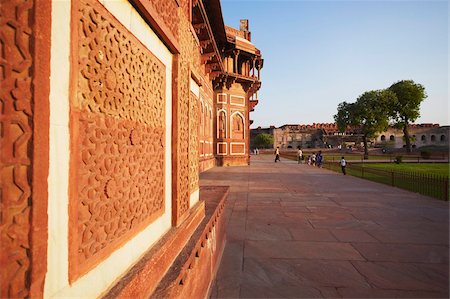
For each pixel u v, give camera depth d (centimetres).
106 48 114
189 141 247
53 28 84
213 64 1317
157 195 176
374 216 527
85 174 99
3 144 66
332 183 991
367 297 249
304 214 543
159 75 183
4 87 66
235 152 1720
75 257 92
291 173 1355
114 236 120
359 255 341
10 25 68
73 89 91
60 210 85
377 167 1856
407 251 353
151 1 160
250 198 704
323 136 5644
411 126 5488
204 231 235
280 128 6003
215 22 1063
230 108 1683
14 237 68
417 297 248
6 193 66
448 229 447
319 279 281
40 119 75
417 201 675
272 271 299
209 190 440
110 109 117
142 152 153
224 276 288
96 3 107
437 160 2673
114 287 115
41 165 75
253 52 1697
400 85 3684
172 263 170
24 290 70
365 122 3684
